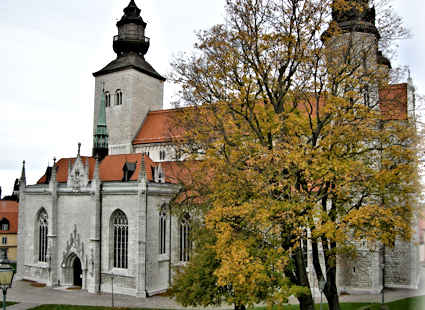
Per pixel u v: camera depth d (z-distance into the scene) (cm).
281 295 1920
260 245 2208
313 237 2042
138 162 6100
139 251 5316
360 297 4666
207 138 2830
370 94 2691
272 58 2423
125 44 8406
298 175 2158
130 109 8094
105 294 5531
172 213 4153
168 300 5131
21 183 6912
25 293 5647
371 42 2562
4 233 9488
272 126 2377
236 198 2311
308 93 2506
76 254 6012
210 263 3231
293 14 2350
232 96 2598
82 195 6047
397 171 2066
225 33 2523
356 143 2409
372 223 1955
